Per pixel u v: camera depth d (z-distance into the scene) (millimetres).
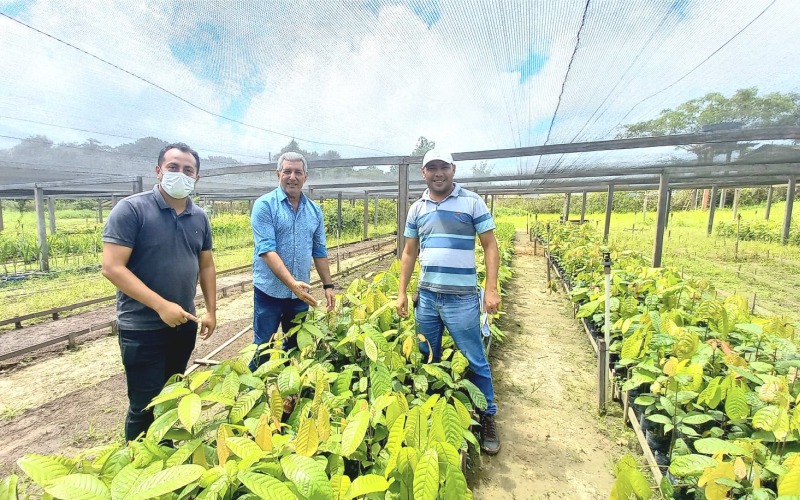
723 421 2084
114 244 1979
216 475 1172
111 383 3732
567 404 3318
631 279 4594
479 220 2635
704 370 2463
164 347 2242
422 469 1163
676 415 2195
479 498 2291
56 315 5699
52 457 1187
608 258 3133
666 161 6469
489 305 2656
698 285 3902
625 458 1385
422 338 2613
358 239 17922
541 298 7117
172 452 1434
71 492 1006
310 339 2377
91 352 4484
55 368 4051
